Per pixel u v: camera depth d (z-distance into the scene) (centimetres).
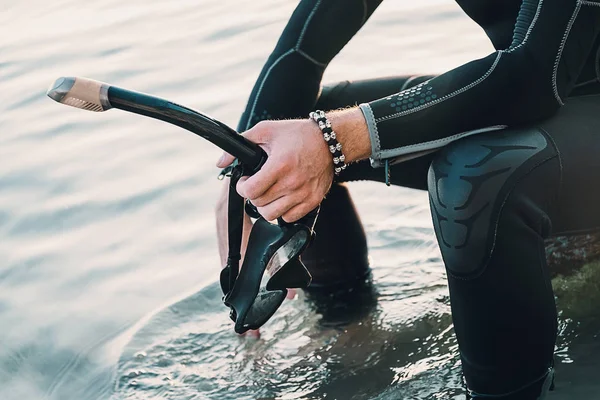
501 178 143
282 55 183
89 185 278
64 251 244
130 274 229
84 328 208
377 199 249
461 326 149
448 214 145
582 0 149
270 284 146
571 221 154
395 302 197
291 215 146
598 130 153
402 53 341
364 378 173
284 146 142
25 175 290
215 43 384
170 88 343
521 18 154
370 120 148
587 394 153
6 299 225
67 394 184
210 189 267
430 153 167
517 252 143
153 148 297
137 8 452
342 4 181
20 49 412
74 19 448
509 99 149
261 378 178
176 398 175
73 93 130
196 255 235
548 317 147
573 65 152
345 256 204
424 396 164
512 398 149
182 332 198
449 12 377
